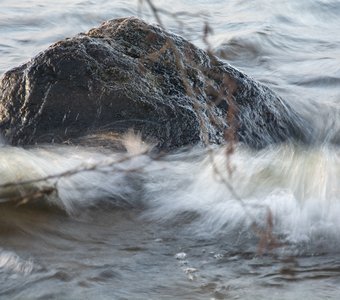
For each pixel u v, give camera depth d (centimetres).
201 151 2538
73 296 1683
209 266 1847
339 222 2073
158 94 2641
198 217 2145
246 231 2048
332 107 3262
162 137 2567
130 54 2733
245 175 2364
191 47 2825
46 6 5981
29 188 2239
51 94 2638
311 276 1806
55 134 2597
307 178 2342
